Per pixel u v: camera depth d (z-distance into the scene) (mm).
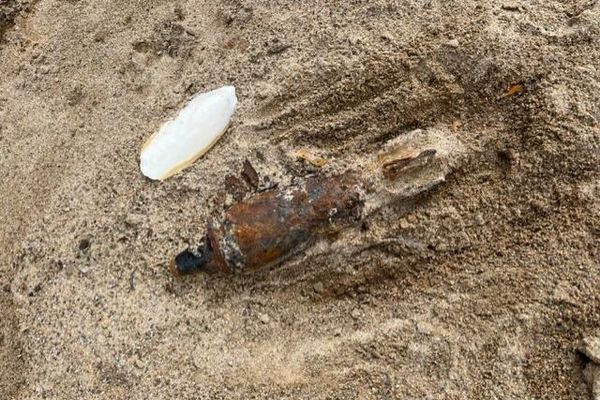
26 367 977
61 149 1108
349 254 967
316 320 959
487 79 1017
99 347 967
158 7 1193
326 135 1027
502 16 1054
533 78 1003
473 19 1057
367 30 1081
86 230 1033
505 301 924
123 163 1069
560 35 1024
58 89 1160
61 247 1029
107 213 1038
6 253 1050
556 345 894
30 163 1106
